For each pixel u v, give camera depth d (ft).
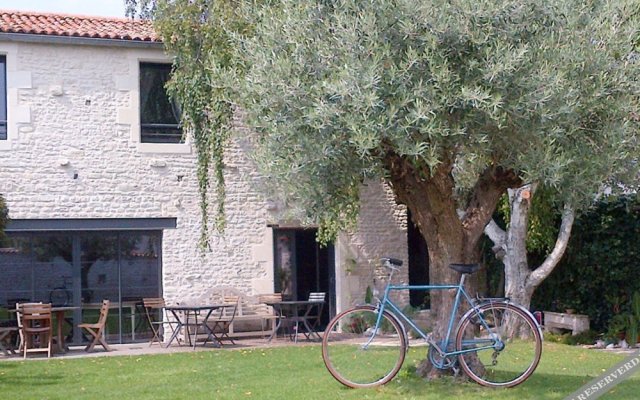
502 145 24.64
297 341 46.11
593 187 25.25
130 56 47.34
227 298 48.39
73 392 29.12
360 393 26.27
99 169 46.57
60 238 46.16
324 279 52.60
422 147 23.11
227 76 27.61
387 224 53.16
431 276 28.32
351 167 25.05
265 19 26.86
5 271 44.96
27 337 41.45
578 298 46.21
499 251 45.47
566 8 24.44
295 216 27.99
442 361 27.09
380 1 23.84
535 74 23.29
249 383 29.84
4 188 44.65
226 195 49.01
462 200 32.04
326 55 24.61
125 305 47.19
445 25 23.30
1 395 28.86
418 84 23.21
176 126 48.57
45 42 45.27
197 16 44.65
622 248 43.42
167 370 34.42
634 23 25.76
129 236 47.55
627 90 25.49
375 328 31.76
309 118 23.89
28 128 45.27
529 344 31.94
